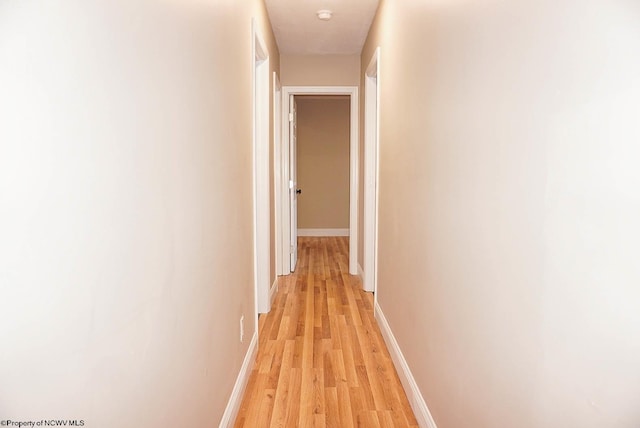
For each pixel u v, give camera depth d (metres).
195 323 1.37
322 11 3.38
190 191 1.31
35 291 0.61
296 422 2.01
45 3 0.62
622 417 0.67
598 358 0.72
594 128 0.72
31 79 0.59
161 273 1.07
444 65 1.58
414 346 2.09
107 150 0.79
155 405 1.04
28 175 0.59
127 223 0.88
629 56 0.64
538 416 0.92
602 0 0.70
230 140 1.94
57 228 0.65
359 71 4.56
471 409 1.31
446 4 1.55
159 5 1.05
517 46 1.00
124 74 0.86
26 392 0.60
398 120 2.48
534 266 0.93
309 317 3.45
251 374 2.48
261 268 3.52
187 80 1.28
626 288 0.65
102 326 0.78
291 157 4.79
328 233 7.47
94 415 0.76
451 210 1.50
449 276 1.53
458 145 1.43
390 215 2.77
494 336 1.14
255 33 2.64
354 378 2.44
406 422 2.01
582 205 0.76
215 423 1.66
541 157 0.89
